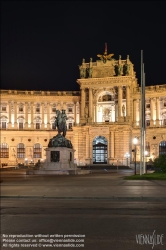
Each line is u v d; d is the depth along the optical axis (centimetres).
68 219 2105
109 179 5544
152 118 14075
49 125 14788
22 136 14675
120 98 13512
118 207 2583
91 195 3250
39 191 3653
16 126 14712
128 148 13012
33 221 2053
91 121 13612
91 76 13900
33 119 14838
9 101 14762
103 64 13900
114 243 1560
